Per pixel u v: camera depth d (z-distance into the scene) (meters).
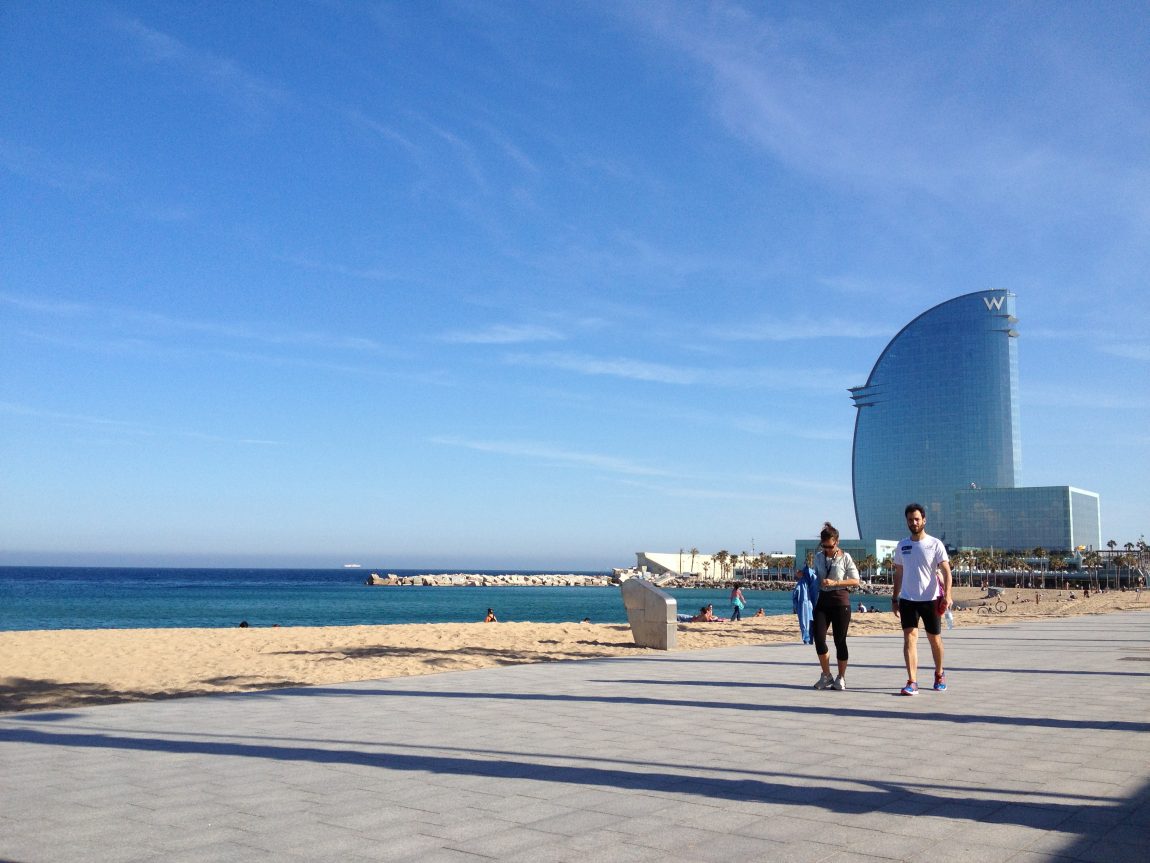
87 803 5.48
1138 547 192.38
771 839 4.66
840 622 11.19
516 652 19.14
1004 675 13.06
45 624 54.84
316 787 5.89
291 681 14.34
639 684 11.84
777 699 10.33
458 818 5.10
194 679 14.83
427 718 8.93
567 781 6.05
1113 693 10.91
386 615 73.88
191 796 5.66
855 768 6.47
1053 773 6.29
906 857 4.35
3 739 7.80
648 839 4.66
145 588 148.50
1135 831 4.81
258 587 170.62
